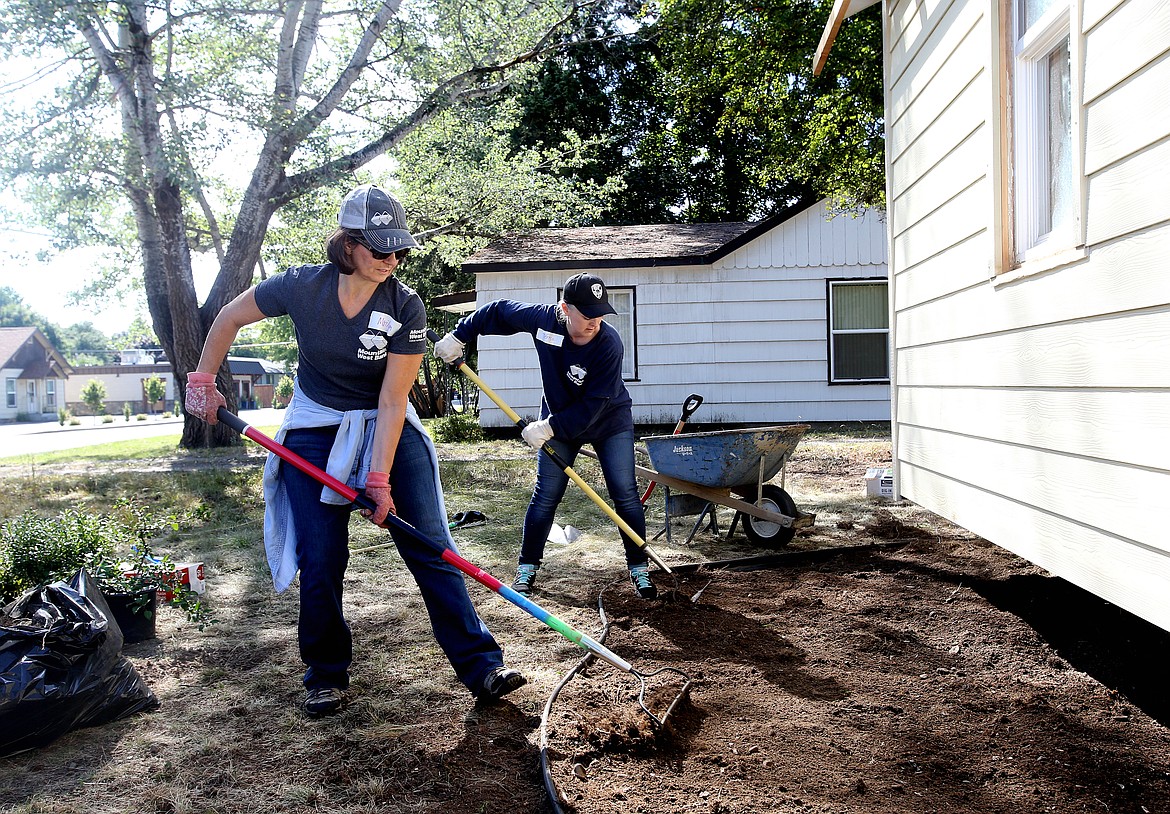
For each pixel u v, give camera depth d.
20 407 53.78
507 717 3.05
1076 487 3.35
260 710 3.15
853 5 6.20
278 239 17.22
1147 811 2.46
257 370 73.81
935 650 3.73
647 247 15.30
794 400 14.83
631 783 2.57
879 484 7.44
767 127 15.19
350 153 14.72
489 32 15.14
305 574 3.09
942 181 4.89
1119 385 3.01
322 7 13.73
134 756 2.78
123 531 4.28
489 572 5.21
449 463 10.60
